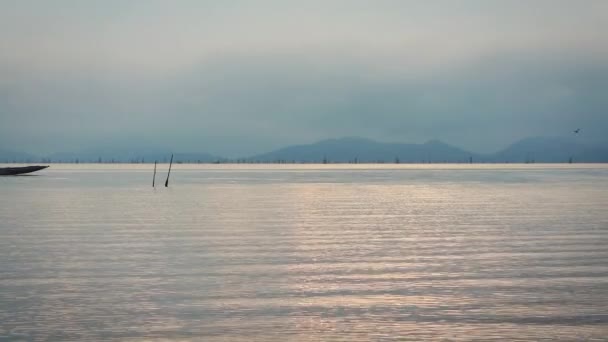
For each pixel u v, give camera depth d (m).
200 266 23.80
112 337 15.30
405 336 15.47
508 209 49.88
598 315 17.09
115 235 32.81
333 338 15.34
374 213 46.34
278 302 18.44
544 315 17.09
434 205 54.69
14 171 130.00
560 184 99.69
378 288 20.16
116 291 19.69
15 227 36.56
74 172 192.88
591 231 34.38
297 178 136.12
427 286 20.42
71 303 18.22
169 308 17.75
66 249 27.95
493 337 15.38
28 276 21.86
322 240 30.92
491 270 22.98
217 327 16.09
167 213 46.09
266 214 45.41
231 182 110.38
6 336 15.32
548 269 23.16
